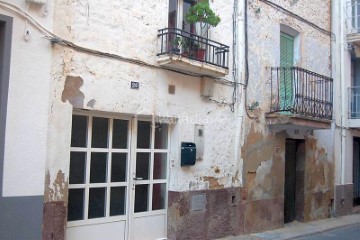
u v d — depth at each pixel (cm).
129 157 730
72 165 657
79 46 637
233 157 901
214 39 861
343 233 1036
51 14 602
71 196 654
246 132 936
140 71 718
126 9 700
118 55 686
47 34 596
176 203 777
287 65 1114
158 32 747
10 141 559
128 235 721
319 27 1227
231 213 889
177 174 783
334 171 1283
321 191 1216
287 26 1091
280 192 1032
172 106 772
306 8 1172
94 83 655
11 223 557
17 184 564
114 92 680
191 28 838
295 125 989
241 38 924
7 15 559
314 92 1109
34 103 582
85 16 647
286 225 1075
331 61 1288
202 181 829
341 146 1324
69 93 625
